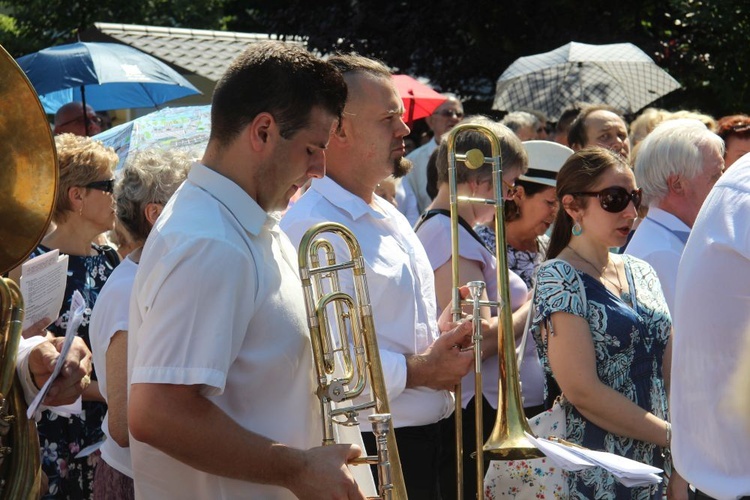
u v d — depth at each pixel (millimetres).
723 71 18609
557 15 18984
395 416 4742
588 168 4996
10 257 3602
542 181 6379
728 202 3555
